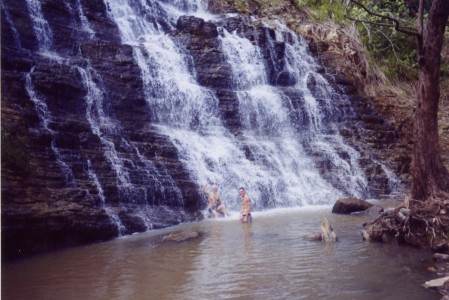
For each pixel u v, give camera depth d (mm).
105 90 16562
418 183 10023
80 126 13930
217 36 21219
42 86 14344
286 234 11000
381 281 7102
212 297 6621
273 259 8617
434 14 10016
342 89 22516
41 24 17516
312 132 20531
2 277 7910
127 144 14750
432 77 10062
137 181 13867
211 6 25125
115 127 15141
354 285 6945
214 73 20203
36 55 15875
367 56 24859
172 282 7398
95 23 19688
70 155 12875
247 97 19656
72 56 17656
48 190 11031
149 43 19766
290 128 20234
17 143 11039
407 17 28188
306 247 9539
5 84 13195
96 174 13070
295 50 23156
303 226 12031
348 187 18328
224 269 8047
